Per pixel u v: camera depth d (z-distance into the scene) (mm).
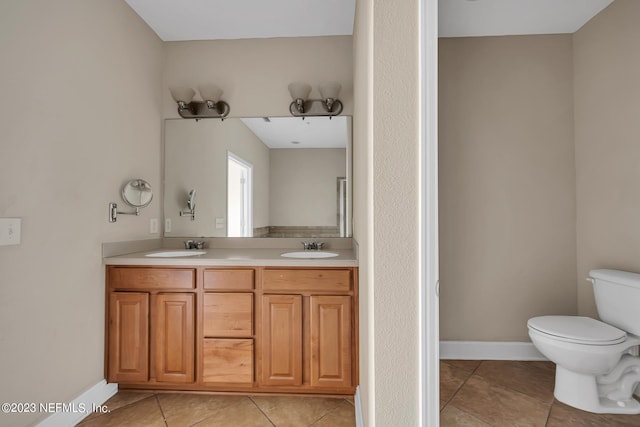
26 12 1484
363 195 1552
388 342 1095
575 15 2367
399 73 1096
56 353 1642
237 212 2652
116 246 2104
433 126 1093
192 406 1890
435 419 1092
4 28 1388
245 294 1963
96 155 1924
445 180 2633
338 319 1922
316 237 2631
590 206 2416
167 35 2576
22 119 1466
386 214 1096
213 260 1981
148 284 1995
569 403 1927
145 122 2424
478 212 2619
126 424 1729
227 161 2648
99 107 1943
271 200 2646
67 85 1710
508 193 2605
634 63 2078
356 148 2170
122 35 2152
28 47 1494
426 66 1088
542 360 2551
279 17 2348
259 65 2621
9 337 1407
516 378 2270
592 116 2393
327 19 2373
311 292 1947
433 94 1092
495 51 2635
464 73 2645
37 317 1539
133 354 1982
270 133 2629
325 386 1913
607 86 2268
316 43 2594
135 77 2295
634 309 1868
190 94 2525
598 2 2229
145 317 1981
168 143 2660
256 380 1963
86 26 1840
